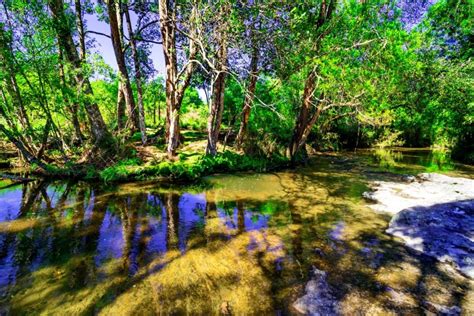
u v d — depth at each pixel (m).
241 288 4.56
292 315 3.94
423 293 4.50
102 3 17.12
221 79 14.16
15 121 12.99
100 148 12.89
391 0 11.27
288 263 5.39
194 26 10.60
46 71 11.37
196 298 4.29
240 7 9.64
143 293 4.40
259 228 7.14
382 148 31.98
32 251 5.73
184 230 6.94
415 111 21.44
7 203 8.71
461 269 5.18
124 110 18.61
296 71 12.33
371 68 10.61
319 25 13.65
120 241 6.25
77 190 10.33
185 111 31.44
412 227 6.82
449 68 17.52
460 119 20.08
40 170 12.23
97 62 11.58
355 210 8.65
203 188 11.05
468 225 6.79
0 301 4.18
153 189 10.67
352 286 4.66
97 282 4.69
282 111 19.06
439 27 18.72
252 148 16.56
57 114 13.05
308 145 24.94
